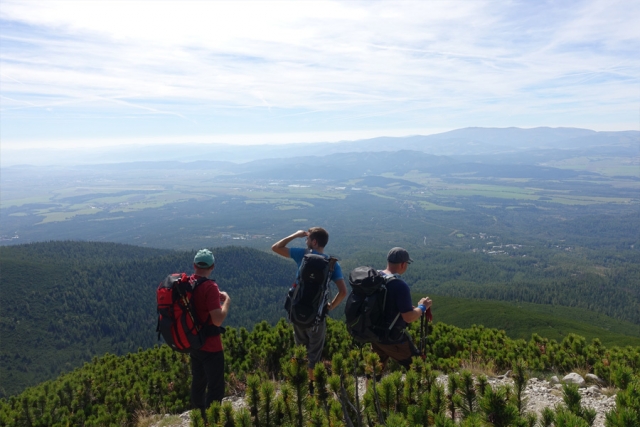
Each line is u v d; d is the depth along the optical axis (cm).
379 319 612
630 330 12569
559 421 376
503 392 435
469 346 1050
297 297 636
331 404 483
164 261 17238
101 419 819
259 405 507
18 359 11662
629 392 413
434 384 499
